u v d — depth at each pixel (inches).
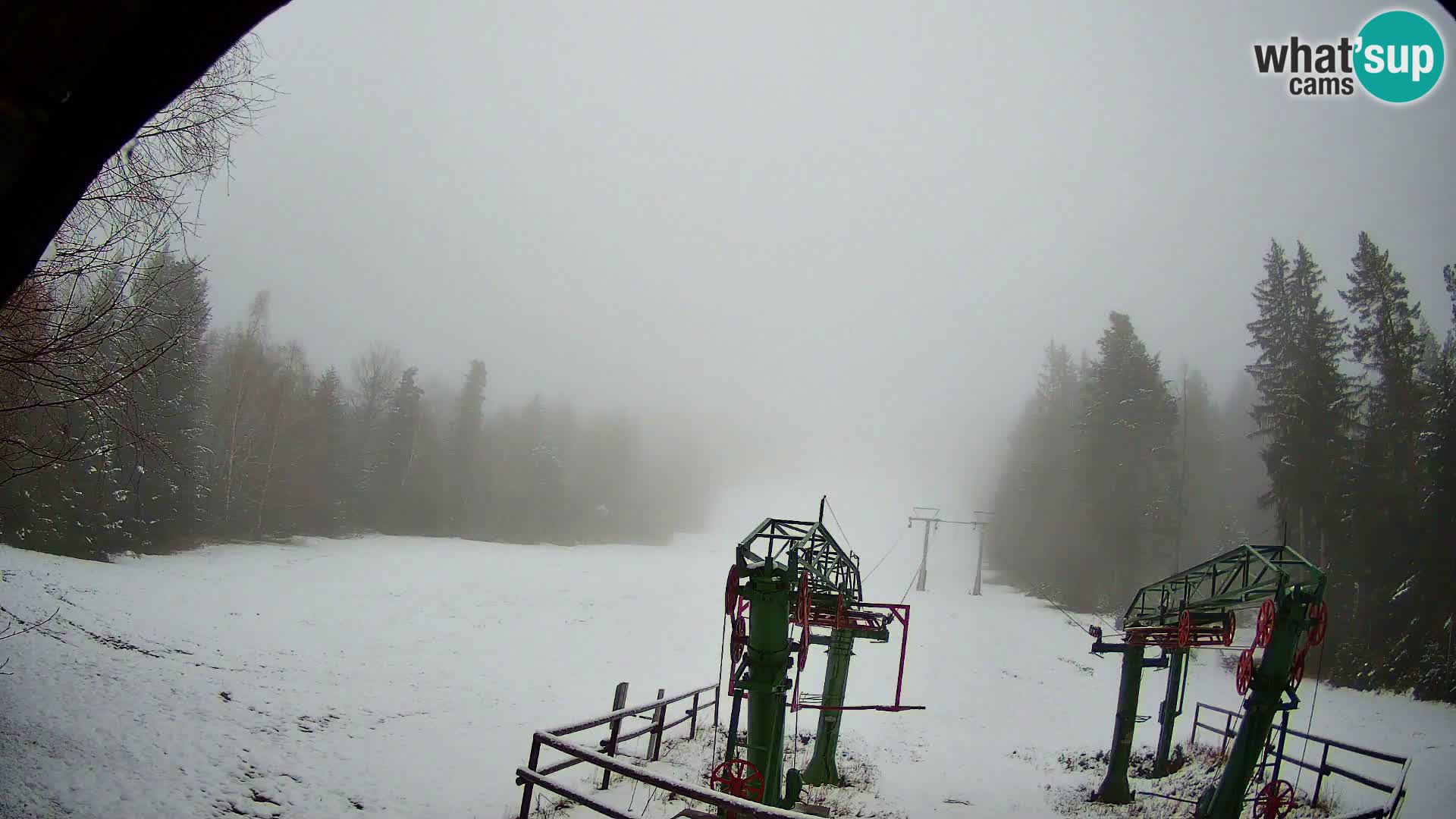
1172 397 1945.1
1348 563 1331.2
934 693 1103.6
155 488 1637.6
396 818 415.8
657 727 564.4
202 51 91.3
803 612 438.0
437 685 841.5
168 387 1595.7
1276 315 1574.8
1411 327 1364.4
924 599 2111.2
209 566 1582.2
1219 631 606.2
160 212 336.8
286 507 2278.5
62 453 364.8
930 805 578.2
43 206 98.5
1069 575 2080.5
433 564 2095.2
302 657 885.8
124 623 866.8
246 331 2230.6
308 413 2464.3
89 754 434.9
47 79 88.8
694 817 386.0
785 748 736.3
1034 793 640.4
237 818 383.2
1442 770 725.9
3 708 485.7
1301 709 1037.8
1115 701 1106.7
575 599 1711.4
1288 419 1425.9
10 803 350.3
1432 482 1216.8
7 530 1254.9
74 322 309.0
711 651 1286.9
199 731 517.0
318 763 493.7
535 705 801.6
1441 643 1125.1
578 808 434.9
